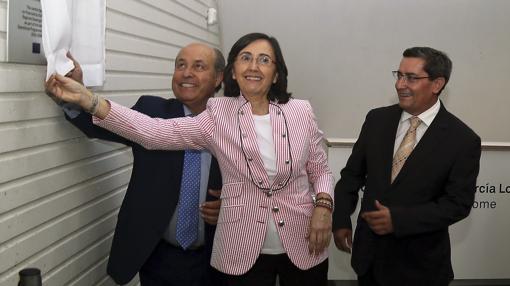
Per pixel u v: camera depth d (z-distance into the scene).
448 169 1.98
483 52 3.84
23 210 1.51
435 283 2.01
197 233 1.96
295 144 1.63
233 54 1.66
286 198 1.65
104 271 2.16
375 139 2.12
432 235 2.01
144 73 2.54
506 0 3.58
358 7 3.77
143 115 1.67
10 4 1.37
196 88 1.96
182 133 1.66
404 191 2.01
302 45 4.04
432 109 2.05
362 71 4.08
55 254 1.72
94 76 1.78
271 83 1.66
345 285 3.84
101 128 1.73
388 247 2.03
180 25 3.14
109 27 2.09
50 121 1.64
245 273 1.64
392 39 3.90
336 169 3.91
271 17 3.96
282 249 1.66
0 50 1.36
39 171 1.59
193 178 1.92
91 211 2.00
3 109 1.39
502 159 3.73
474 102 4.05
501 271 3.77
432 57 1.98
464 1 3.63
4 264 1.43
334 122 4.34
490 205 3.74
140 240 1.84
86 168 1.93
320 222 1.67
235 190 1.63
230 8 4.01
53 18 1.41
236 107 1.66
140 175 1.89
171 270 1.97
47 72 1.42
